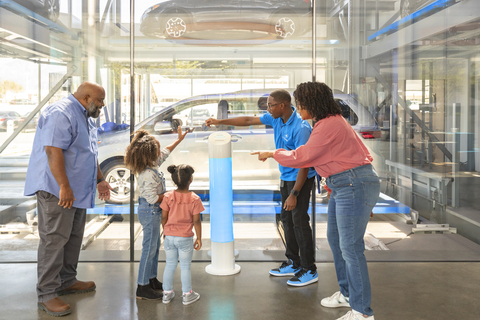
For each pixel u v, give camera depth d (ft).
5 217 12.45
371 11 12.16
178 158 12.46
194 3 12.05
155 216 9.25
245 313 8.66
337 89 12.31
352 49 12.21
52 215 8.74
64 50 12.16
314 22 12.09
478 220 12.79
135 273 10.99
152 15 12.01
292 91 12.28
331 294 9.59
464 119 12.66
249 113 12.35
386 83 12.37
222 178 10.74
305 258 10.21
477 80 12.58
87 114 9.30
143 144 9.14
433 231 12.74
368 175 7.80
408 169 12.66
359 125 12.48
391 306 8.99
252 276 10.74
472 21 12.41
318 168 8.13
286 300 9.30
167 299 9.16
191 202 9.02
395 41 12.30
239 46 12.17
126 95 12.17
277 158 8.16
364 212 7.79
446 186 12.76
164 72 12.17
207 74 12.22
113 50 12.10
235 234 12.60
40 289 8.78
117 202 12.19
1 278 10.62
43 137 8.61
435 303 9.14
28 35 12.10
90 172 9.25
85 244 12.06
